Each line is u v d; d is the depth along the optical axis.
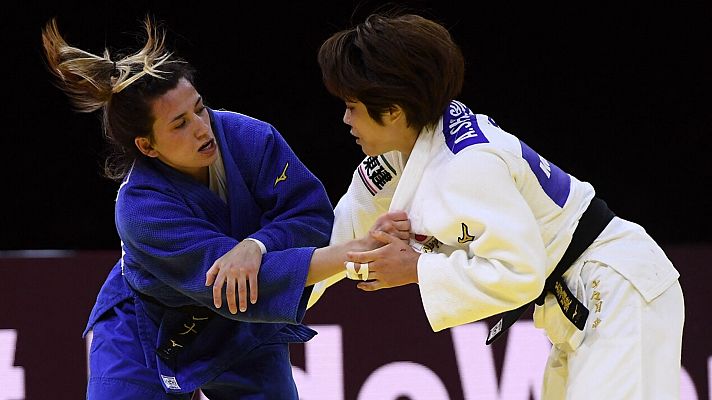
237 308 8.83
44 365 14.05
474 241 8.22
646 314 8.46
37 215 20.03
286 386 9.99
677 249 15.21
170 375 9.40
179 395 9.53
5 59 19.28
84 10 19.00
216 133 9.27
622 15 20.03
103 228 20.19
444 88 8.45
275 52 19.78
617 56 20.25
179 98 8.70
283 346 10.07
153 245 8.80
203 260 8.77
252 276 8.71
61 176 19.95
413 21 8.44
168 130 8.72
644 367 8.30
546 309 8.90
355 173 9.89
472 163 8.21
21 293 14.14
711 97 20.28
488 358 14.49
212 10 19.44
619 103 20.44
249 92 19.91
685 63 20.22
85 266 14.34
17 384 13.98
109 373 9.38
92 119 19.75
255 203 9.41
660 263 8.72
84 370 14.12
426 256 8.42
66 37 19.02
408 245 8.55
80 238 20.16
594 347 8.43
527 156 8.53
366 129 8.60
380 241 8.60
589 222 8.76
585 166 20.67
